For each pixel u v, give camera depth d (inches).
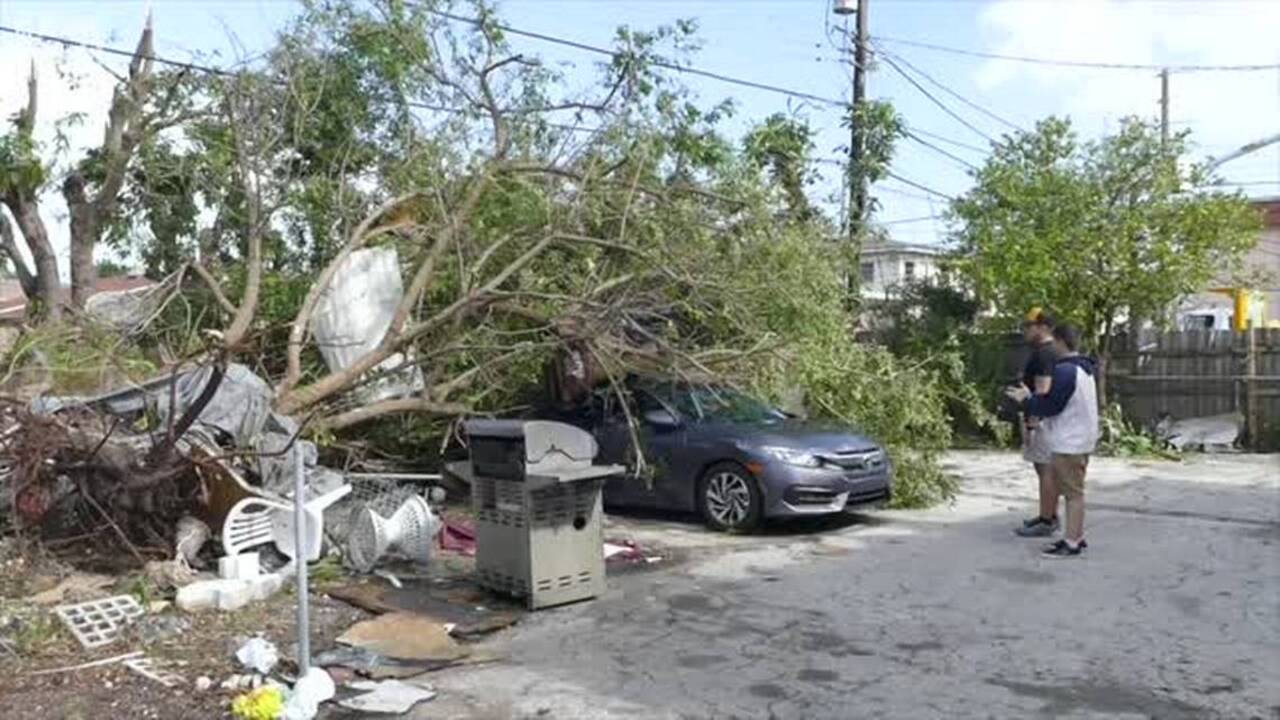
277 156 422.3
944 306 749.9
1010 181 698.2
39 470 303.0
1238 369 686.5
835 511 395.2
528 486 286.0
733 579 327.6
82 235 543.8
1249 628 274.5
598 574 304.5
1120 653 254.5
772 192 435.2
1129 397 727.7
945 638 267.3
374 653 247.6
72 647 250.4
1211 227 669.3
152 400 328.8
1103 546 376.8
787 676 239.5
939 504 464.1
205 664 241.0
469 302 381.4
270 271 430.0
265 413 330.6
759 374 420.2
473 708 219.9
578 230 400.5
